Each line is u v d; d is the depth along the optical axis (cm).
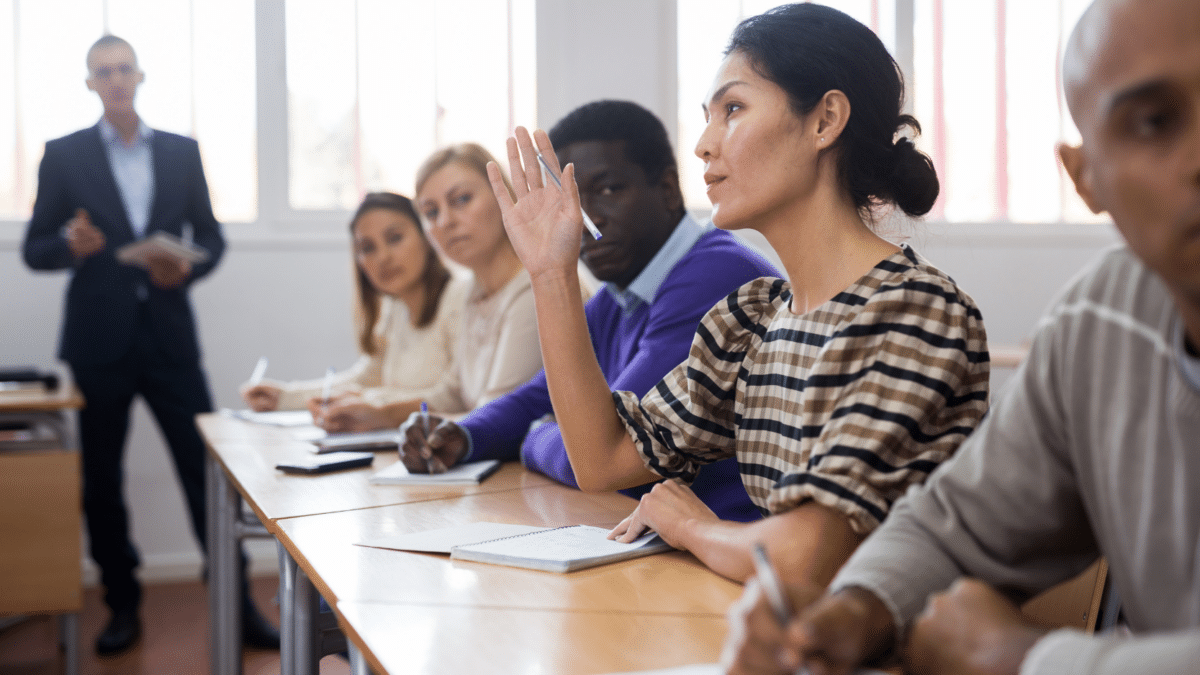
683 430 115
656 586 92
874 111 101
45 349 338
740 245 155
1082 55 54
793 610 65
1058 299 70
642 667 72
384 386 267
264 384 264
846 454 88
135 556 303
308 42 364
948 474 75
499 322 217
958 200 407
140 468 347
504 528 117
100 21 347
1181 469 60
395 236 250
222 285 351
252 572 358
